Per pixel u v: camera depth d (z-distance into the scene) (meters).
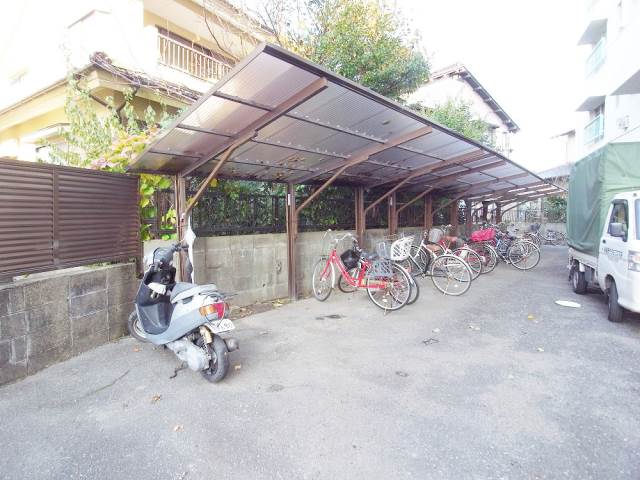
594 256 5.88
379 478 2.07
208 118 3.63
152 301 3.89
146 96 6.98
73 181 3.71
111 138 5.34
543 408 2.78
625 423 2.58
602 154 5.79
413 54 8.62
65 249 3.63
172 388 3.11
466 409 2.77
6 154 10.17
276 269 6.20
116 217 4.18
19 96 10.11
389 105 4.00
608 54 11.30
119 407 2.81
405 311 5.55
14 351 3.18
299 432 2.50
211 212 5.33
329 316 5.29
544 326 4.80
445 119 11.96
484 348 4.02
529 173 9.33
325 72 3.15
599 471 2.11
